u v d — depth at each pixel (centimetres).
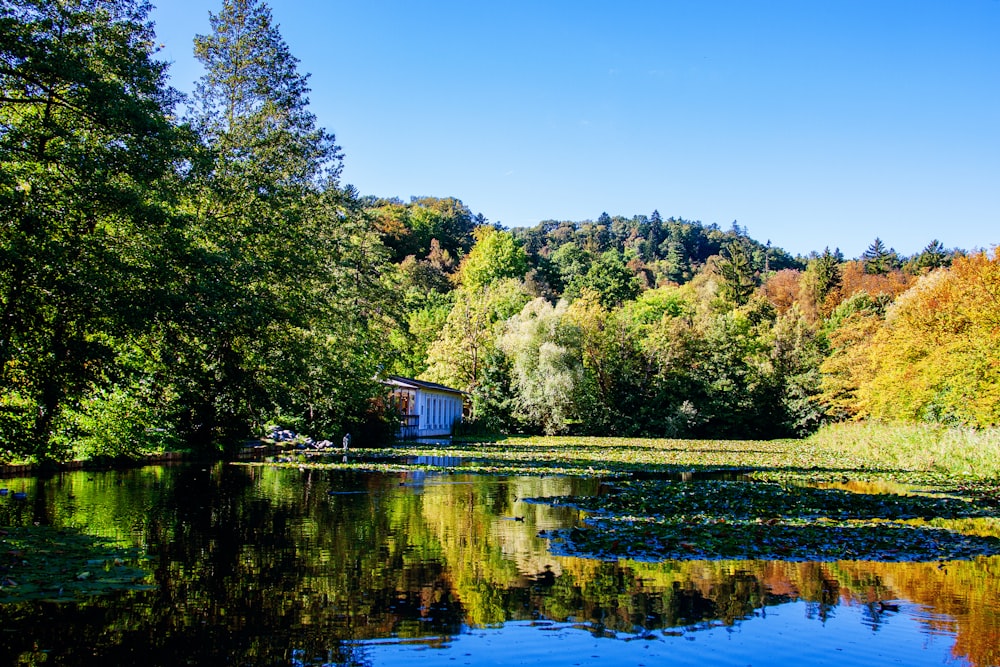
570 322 6041
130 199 1420
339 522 1227
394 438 4362
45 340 1420
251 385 2531
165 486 1714
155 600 721
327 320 3020
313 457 2862
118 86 1431
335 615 689
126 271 1448
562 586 816
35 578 788
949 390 3194
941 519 1367
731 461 3038
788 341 6203
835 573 894
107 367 1501
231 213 2400
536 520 1291
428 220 11706
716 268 10550
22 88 1450
